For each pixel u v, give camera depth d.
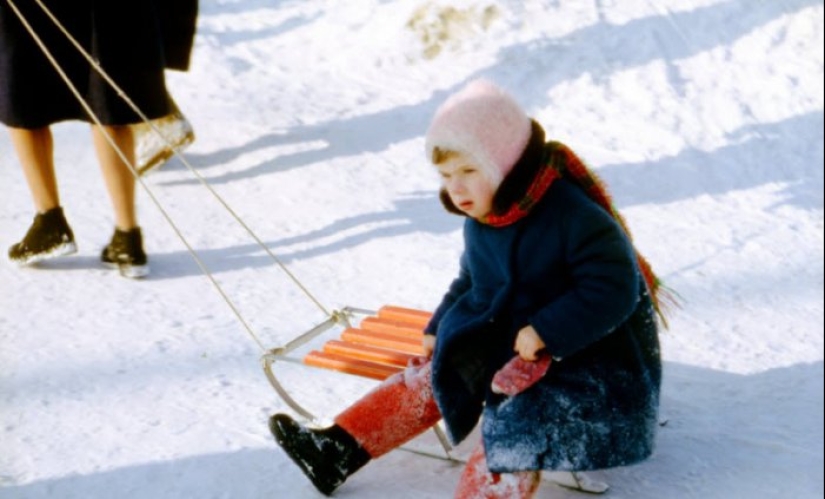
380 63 7.52
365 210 5.52
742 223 5.62
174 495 3.12
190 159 6.08
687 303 4.66
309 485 3.18
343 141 6.42
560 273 2.79
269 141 6.38
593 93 7.11
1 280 4.61
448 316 2.96
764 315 4.58
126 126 4.51
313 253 5.01
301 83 7.27
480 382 2.92
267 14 8.16
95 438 3.44
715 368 4.06
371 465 3.29
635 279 2.74
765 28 7.74
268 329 4.27
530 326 2.74
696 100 7.07
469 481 2.83
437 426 3.27
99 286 4.59
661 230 5.46
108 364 3.94
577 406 2.79
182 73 7.27
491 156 2.70
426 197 5.73
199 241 5.10
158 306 4.43
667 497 3.14
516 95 7.12
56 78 4.43
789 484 3.23
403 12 7.79
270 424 3.06
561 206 2.75
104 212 5.36
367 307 4.49
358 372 3.21
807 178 6.27
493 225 2.81
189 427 3.52
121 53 4.38
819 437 3.52
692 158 6.43
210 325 4.29
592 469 2.81
